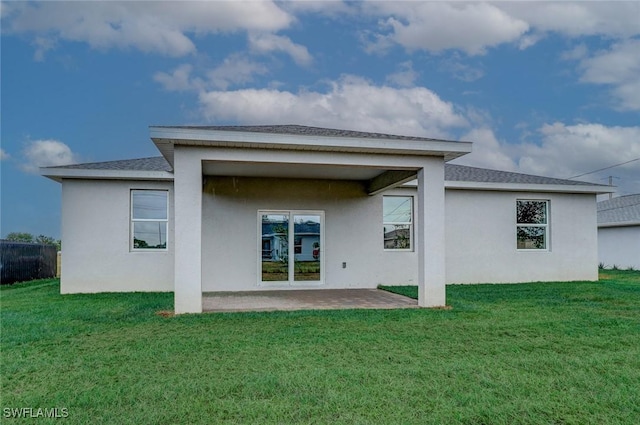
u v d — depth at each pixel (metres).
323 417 3.59
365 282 13.03
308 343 5.89
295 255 12.69
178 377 4.53
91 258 11.89
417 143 8.63
